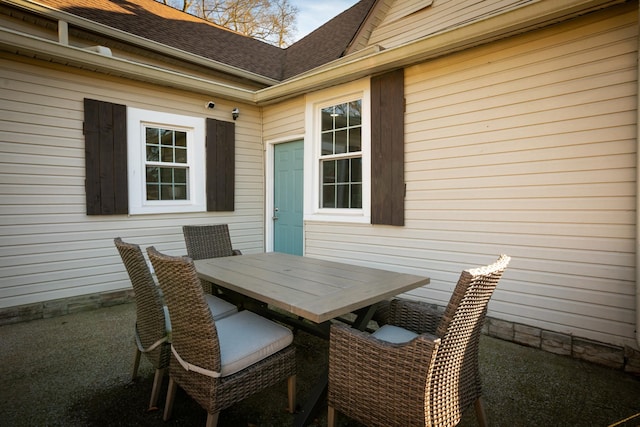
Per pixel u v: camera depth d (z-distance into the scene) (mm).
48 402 1952
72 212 3580
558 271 2652
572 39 2557
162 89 4207
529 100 2766
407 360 1343
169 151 4328
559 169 2641
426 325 1942
